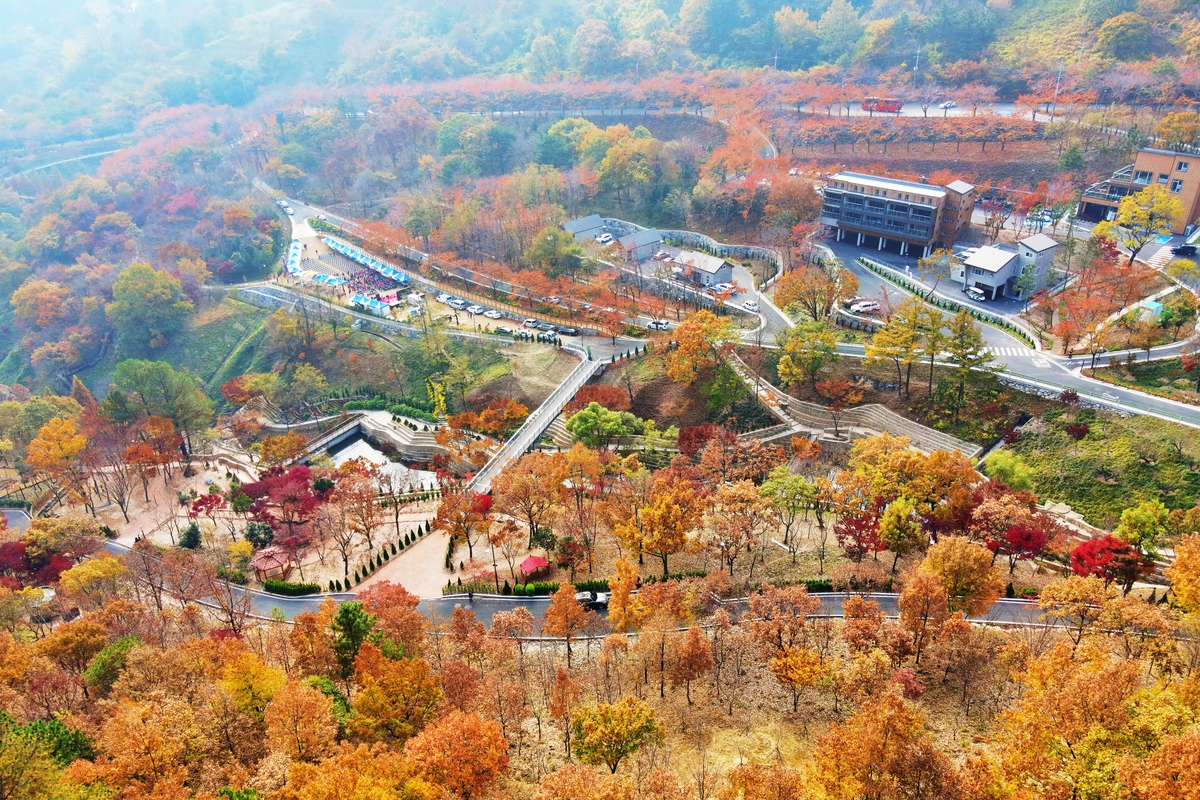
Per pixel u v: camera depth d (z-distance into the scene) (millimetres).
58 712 98000
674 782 78875
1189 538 108938
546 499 149125
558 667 115250
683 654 103000
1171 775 69125
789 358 184750
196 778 89812
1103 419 157000
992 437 165125
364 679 96438
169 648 116188
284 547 156375
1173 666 97562
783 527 147750
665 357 197875
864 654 100438
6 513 194750
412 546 155875
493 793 90875
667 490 138125
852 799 78688
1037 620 115500
